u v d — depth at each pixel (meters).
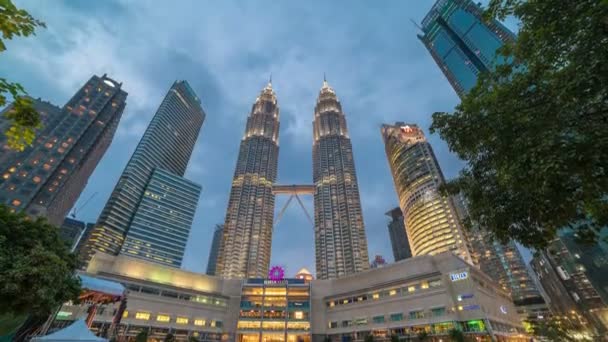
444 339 56.25
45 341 17.92
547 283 101.06
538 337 84.56
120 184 159.38
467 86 116.50
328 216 179.75
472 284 57.78
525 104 8.37
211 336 76.69
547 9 8.12
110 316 61.06
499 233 9.94
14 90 4.97
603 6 6.66
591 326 68.50
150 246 153.62
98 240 136.38
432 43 141.75
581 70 6.89
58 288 20.03
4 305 17.19
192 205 184.12
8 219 20.25
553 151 6.65
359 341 70.62
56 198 104.06
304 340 78.38
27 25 5.03
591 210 8.45
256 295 86.81
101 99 140.75
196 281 82.38
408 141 188.75
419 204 154.00
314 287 88.38
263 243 173.00
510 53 9.91
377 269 76.75
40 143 108.81
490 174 10.22
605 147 6.16
